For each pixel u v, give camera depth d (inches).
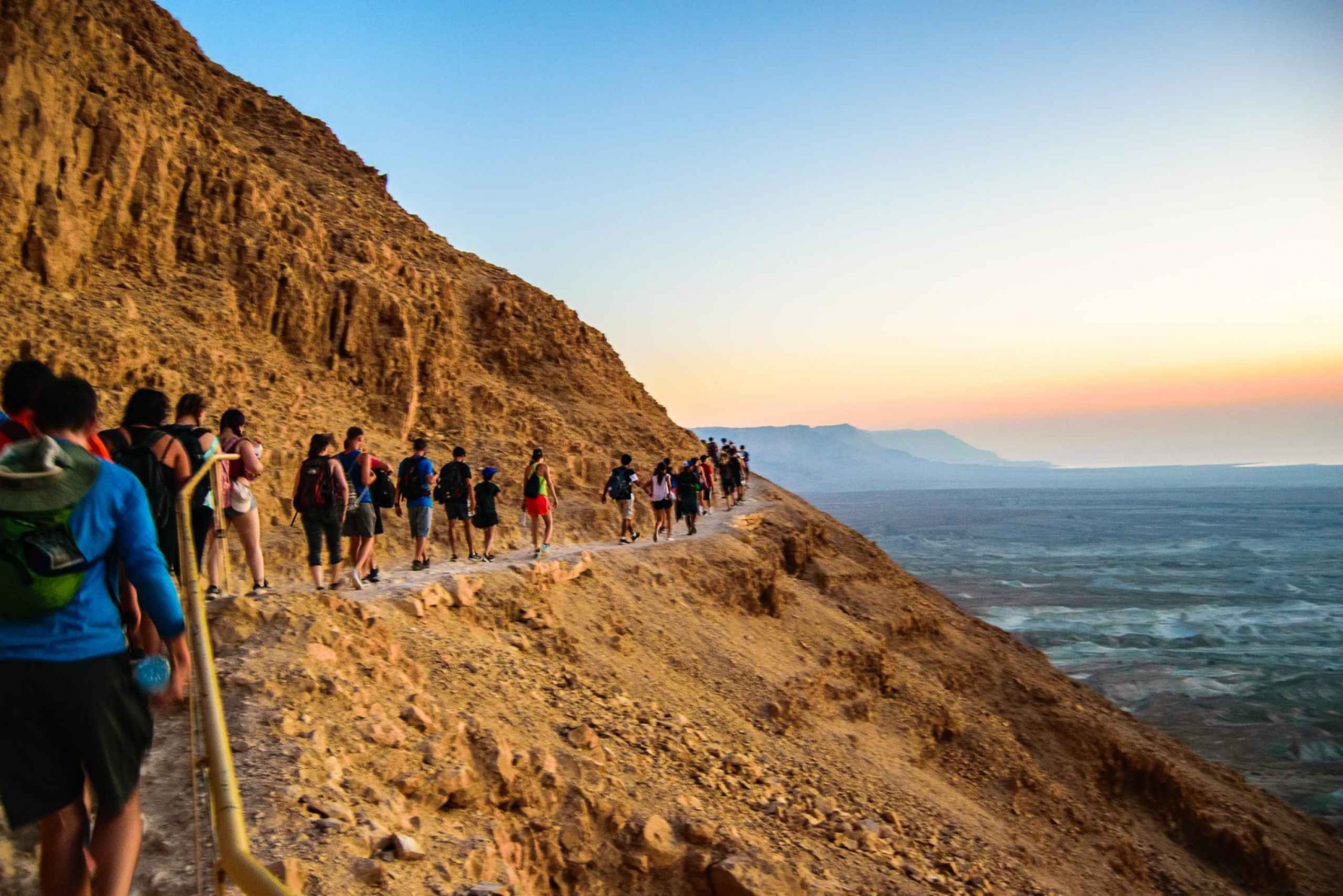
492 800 340.8
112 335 653.3
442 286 1161.4
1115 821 1048.2
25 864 217.3
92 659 131.2
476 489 705.0
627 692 587.2
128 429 271.4
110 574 137.9
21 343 605.0
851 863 474.9
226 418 419.5
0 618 126.3
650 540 971.3
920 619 1278.3
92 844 133.5
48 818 134.7
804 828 489.7
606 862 360.8
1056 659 2915.8
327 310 914.7
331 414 829.8
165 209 815.1
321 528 476.7
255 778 267.4
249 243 868.6
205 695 117.6
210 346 753.0
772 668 799.1
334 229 1067.9
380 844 258.8
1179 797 1118.4
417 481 625.3
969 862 628.4
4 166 660.7
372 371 932.6
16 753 126.4
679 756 489.1
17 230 663.1
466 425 1008.9
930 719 989.2
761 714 706.2
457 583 546.9
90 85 775.7
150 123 818.8
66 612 129.6
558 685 504.7
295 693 320.5
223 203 874.1
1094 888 832.3
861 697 886.4
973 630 1453.0
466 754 347.3
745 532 1107.3
